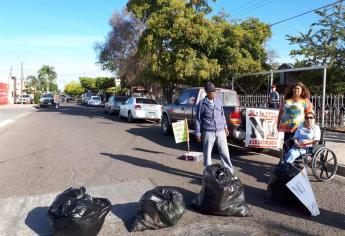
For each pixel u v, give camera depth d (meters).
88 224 4.49
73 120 23.23
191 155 9.63
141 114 21.05
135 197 6.34
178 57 20.25
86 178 7.68
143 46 22.25
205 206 5.49
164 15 20.72
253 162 9.60
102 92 70.62
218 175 5.48
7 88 57.91
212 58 20.92
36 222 5.23
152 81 24.27
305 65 23.98
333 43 23.20
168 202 5.00
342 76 22.50
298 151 7.56
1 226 5.10
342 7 23.25
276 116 10.02
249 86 24.20
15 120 23.33
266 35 21.59
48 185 7.14
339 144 11.77
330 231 5.02
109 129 17.55
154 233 4.88
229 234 4.86
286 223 5.27
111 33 39.97
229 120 10.15
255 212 5.70
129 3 23.33
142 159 9.76
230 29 20.86
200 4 22.23
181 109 13.95
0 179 7.67
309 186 5.74
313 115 7.57
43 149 11.42
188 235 4.82
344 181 7.68
